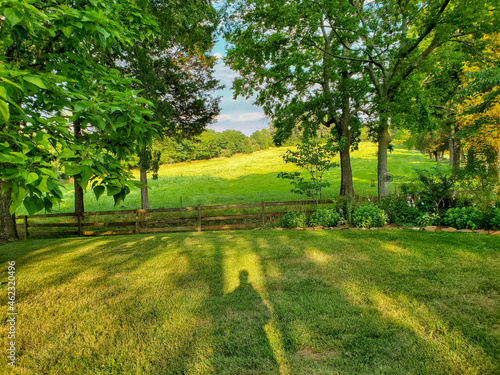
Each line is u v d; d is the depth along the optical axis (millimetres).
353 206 9289
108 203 21109
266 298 4043
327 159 10234
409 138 30453
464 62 13633
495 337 2895
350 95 14039
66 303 4156
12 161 1481
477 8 9484
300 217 9148
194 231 9992
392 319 3328
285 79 15266
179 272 5281
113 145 2658
